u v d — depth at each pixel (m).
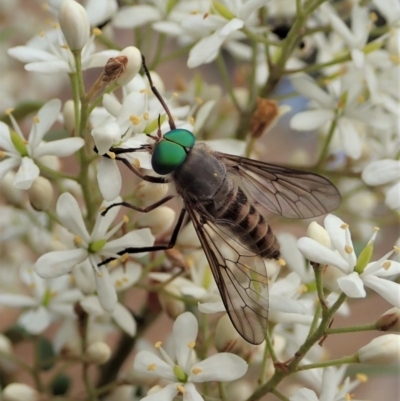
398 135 0.17
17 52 0.15
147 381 0.16
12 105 0.19
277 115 0.16
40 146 0.15
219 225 0.15
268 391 0.15
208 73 0.21
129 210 0.16
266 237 0.15
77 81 0.15
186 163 0.15
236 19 0.16
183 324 0.15
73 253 0.15
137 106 0.15
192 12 0.16
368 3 0.17
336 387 0.15
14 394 0.16
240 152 0.16
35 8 0.20
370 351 0.14
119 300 0.17
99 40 0.17
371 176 0.16
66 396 0.17
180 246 0.16
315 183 0.16
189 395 0.15
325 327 0.14
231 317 0.15
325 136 0.17
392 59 0.16
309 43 0.17
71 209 0.15
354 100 0.16
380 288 0.14
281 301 0.15
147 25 0.17
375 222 0.17
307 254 0.14
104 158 0.15
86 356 0.16
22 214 0.17
